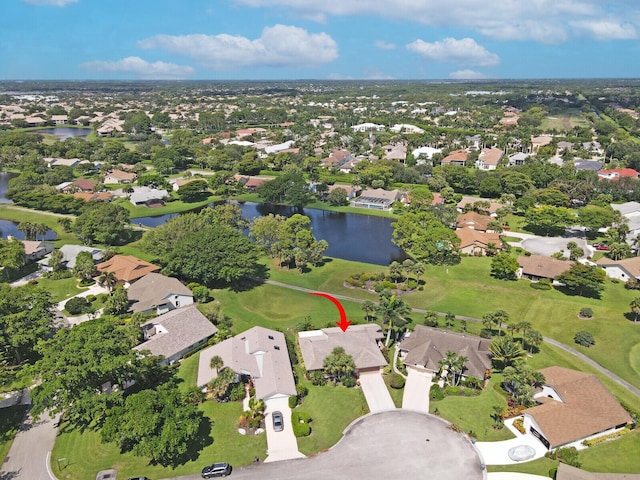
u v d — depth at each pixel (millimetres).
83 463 62125
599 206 176250
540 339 87875
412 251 145875
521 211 183250
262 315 104312
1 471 60812
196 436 66938
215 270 111625
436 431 67875
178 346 86625
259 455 63625
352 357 82000
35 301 88375
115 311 100125
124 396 74438
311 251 134125
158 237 127188
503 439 66500
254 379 77500
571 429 65250
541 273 120562
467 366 79812
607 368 84312
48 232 161500
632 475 59562
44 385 64812
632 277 118875
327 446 65125
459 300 111750
